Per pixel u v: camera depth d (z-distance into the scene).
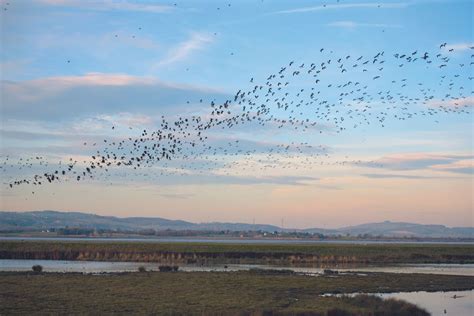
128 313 36.19
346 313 36.72
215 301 41.94
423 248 138.38
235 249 116.44
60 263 85.12
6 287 48.47
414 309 38.56
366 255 107.19
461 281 61.34
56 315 35.00
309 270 74.81
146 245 126.75
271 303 41.25
